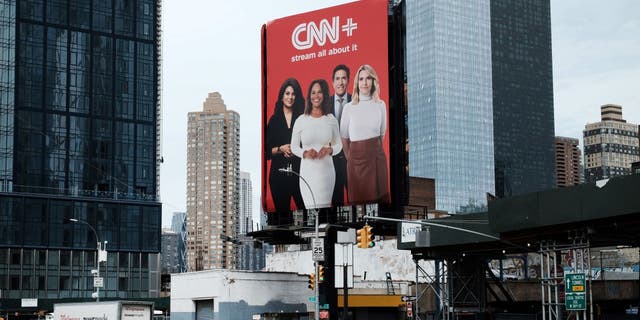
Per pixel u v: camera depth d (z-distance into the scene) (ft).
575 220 146.51
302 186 247.09
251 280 246.06
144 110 508.94
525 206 155.84
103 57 499.51
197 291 251.19
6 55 474.08
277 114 253.85
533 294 232.53
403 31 240.32
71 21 492.13
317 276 183.11
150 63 515.50
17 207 458.09
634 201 136.87
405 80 239.91
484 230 180.75
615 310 226.99
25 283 452.76
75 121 485.15
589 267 150.20
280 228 248.93
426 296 241.14
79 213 474.49
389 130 236.22
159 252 495.00
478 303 203.51
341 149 241.96
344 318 206.69
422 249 202.90
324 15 249.55
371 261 281.54
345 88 243.40
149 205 497.05
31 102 474.08
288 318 228.84
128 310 146.61
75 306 155.53
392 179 237.45
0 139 464.24
